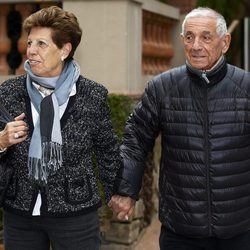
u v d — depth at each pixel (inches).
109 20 206.8
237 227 123.0
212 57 120.6
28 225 117.1
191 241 126.7
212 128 121.4
